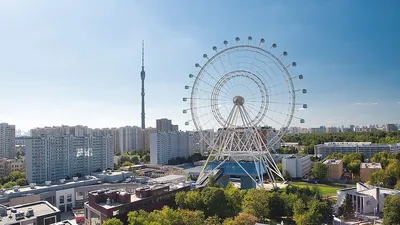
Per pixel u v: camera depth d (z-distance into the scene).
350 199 153.00
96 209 140.38
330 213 144.50
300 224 133.88
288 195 161.50
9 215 138.38
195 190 164.12
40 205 156.25
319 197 165.75
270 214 154.62
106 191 150.38
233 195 157.62
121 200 140.75
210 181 194.00
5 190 197.88
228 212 146.62
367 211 159.25
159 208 152.88
